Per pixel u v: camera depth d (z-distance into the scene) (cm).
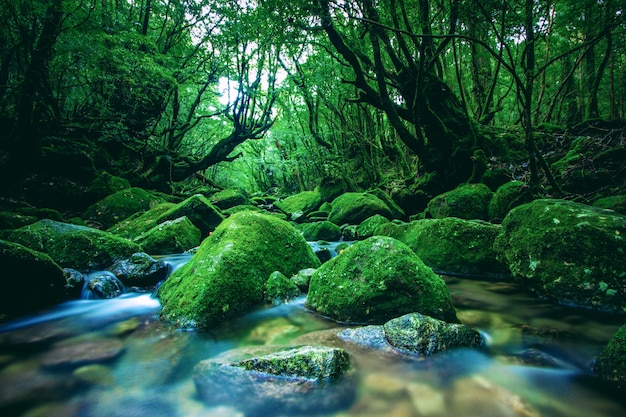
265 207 1955
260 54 1802
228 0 1380
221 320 356
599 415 201
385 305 338
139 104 1602
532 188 782
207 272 388
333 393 218
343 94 1608
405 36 1217
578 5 830
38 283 412
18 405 226
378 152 1816
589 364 257
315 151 1962
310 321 359
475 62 1416
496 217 846
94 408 223
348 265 384
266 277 441
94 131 1383
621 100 1291
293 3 843
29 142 1066
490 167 1038
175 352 298
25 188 1067
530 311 380
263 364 232
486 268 523
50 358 290
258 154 3050
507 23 786
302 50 1591
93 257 574
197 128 2345
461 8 788
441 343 269
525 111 707
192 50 1819
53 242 582
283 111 2364
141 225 1001
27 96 1015
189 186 2152
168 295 420
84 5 1053
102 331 350
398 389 228
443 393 224
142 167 1553
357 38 1195
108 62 1257
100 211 1150
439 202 1004
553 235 410
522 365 258
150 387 245
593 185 777
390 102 1071
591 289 362
